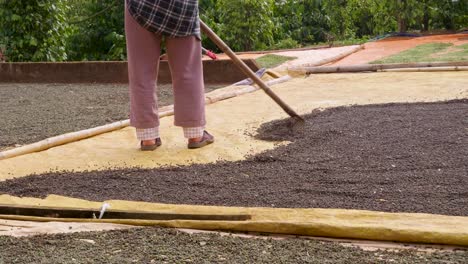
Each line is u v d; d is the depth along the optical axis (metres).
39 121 6.15
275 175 4.11
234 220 3.31
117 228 3.27
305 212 3.35
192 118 4.75
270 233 3.18
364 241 3.07
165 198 3.75
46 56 10.95
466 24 12.06
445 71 7.70
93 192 3.89
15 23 10.73
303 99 6.67
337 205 3.52
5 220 3.46
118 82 9.26
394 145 4.63
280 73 8.29
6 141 5.25
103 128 5.40
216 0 12.93
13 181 4.11
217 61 8.62
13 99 7.80
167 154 4.68
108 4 12.24
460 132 4.86
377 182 3.88
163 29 4.58
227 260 2.81
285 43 12.50
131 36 4.66
